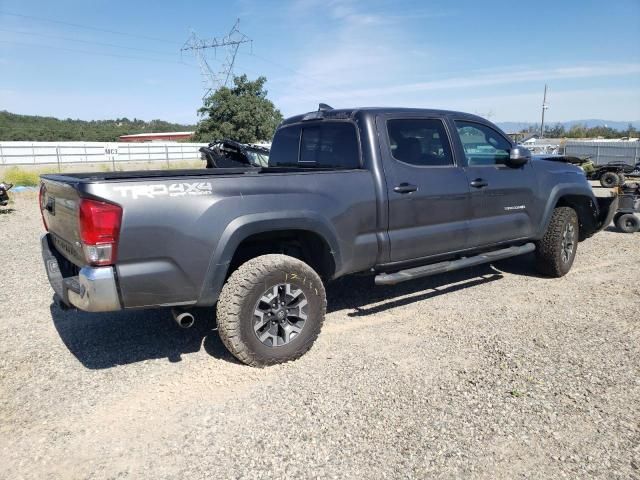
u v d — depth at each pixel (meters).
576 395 3.27
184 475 2.57
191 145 51.50
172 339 4.30
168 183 3.31
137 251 3.22
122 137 101.06
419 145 4.70
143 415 3.12
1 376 3.64
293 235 4.07
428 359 3.84
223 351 4.05
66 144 48.06
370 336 4.32
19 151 46.31
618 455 2.67
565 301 5.19
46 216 4.20
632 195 9.30
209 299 3.54
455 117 5.06
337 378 3.55
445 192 4.73
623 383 3.42
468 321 4.64
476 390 3.35
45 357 3.96
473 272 6.43
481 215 5.10
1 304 5.21
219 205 3.46
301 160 5.16
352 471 2.57
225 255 3.48
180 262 3.35
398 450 2.73
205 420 3.05
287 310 3.76
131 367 3.78
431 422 2.99
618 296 5.34
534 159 5.94
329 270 4.19
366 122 4.41
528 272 6.38
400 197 4.41
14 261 7.12
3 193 12.30
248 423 3.01
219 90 50.72
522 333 4.33
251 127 50.94
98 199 3.10
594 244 8.18
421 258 4.70
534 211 5.62
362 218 4.19
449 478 2.52
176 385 3.50
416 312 4.92
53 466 2.65
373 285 5.84
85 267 3.21
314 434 2.89
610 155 30.23
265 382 3.52
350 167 4.50
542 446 2.75
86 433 2.94
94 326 4.62
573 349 3.98
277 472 2.58
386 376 3.57
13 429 2.98
